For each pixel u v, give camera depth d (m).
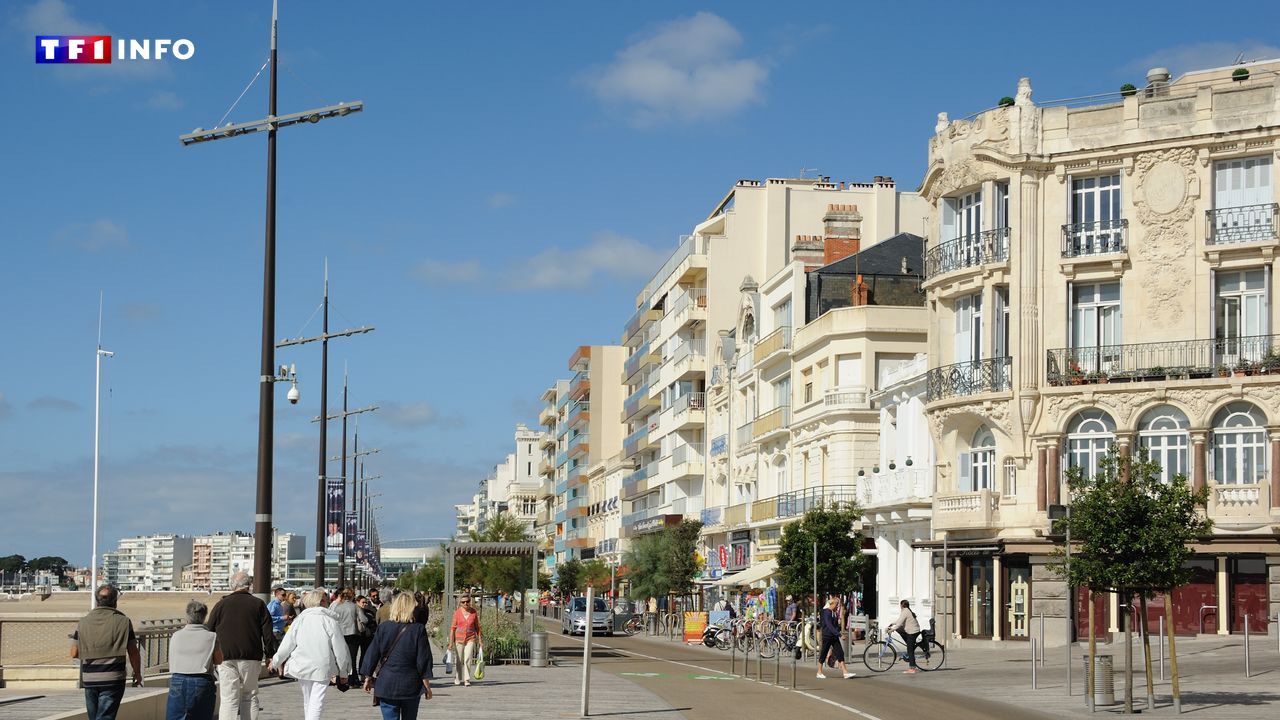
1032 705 24.64
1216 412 39.94
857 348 57.44
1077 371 42.09
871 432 57.09
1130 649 23.53
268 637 16.61
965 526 43.38
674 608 74.69
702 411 83.12
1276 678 28.72
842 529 47.28
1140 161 41.69
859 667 36.50
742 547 71.06
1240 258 40.22
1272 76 43.09
